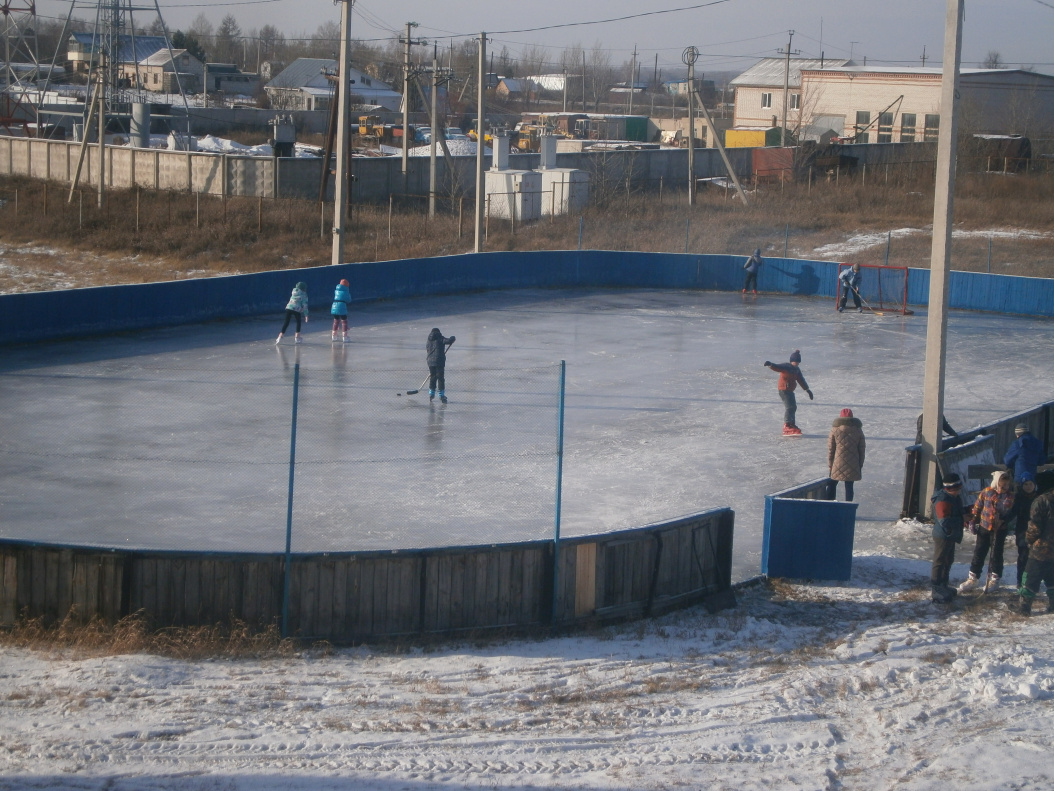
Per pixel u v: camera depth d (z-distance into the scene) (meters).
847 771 7.64
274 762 7.51
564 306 34.34
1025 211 51.09
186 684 9.03
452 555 10.72
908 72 78.31
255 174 51.28
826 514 12.55
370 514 14.42
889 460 18.55
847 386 24.00
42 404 19.75
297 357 24.81
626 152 60.16
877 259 42.88
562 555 11.03
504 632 10.91
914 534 15.05
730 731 8.28
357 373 23.28
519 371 24.25
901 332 31.44
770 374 25.05
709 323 32.09
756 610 11.64
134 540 13.09
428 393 21.72
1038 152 75.19
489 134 89.62
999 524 12.02
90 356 24.23
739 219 49.81
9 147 59.41
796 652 10.21
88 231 43.75
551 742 8.02
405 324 29.97
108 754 7.53
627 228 47.38
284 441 17.84
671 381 23.95
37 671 9.20
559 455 11.08
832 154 64.94
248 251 41.41
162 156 53.56
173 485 15.40
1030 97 80.25
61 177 57.50
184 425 18.61
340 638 10.55
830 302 37.38
